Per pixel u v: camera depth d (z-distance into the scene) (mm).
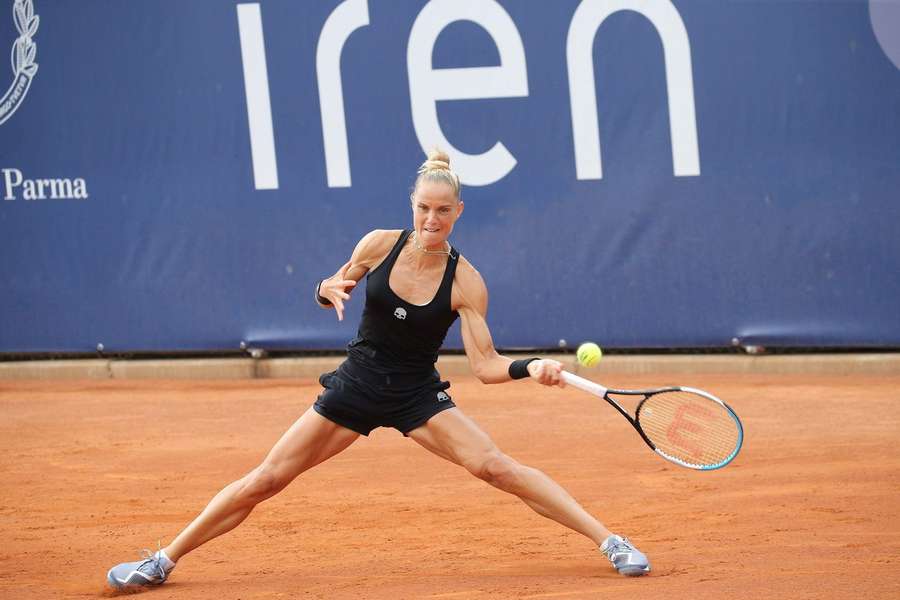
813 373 37250
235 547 20781
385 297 16344
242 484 17047
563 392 35562
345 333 39281
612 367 38188
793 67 35969
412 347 16547
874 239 36219
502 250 38250
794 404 32688
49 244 40219
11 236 40344
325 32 38094
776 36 35906
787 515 21516
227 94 38812
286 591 17156
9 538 21922
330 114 38406
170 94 39062
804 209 36469
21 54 39531
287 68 38438
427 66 37750
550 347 38438
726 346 37688
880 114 35719
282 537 21391
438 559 19391
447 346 39406
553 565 18578
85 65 39281
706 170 36812
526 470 16984
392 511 23031
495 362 16641
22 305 40594
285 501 24047
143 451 29531
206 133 39062
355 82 38156
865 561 17609
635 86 36812
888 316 36438
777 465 25781
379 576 18188
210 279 39625
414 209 16250
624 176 37250
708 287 37344
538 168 37688
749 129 36406
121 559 20281
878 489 23297
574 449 28234
